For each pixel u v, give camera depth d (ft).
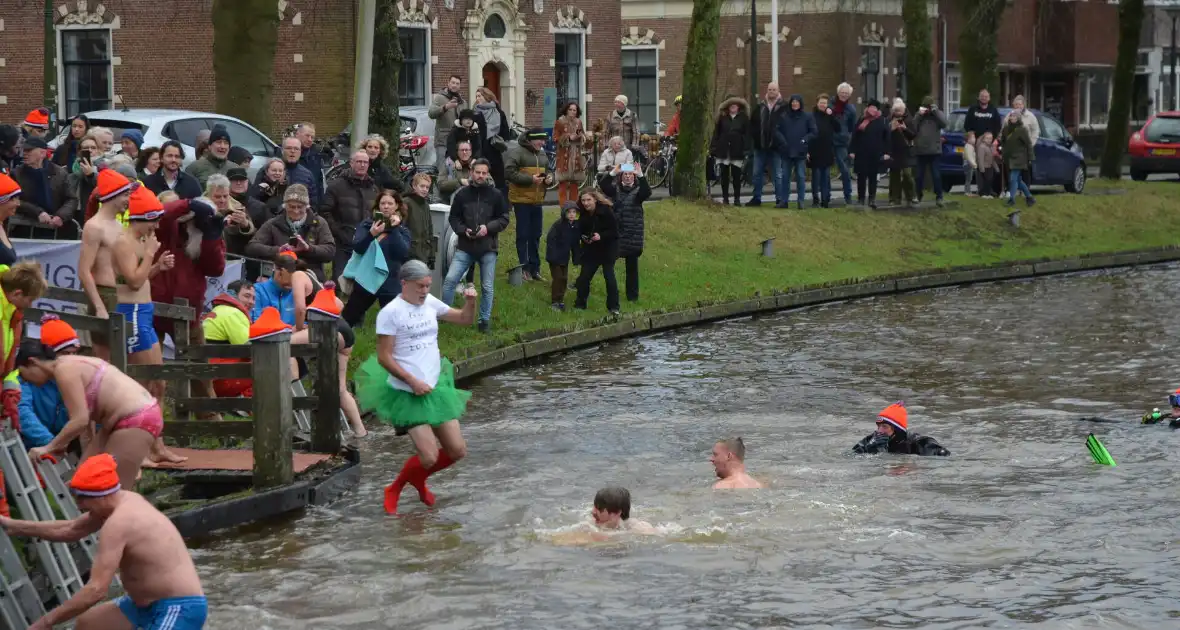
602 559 38.37
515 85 146.30
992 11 152.15
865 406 60.90
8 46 132.26
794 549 38.99
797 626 33.12
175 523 40.34
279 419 44.37
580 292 81.82
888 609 34.22
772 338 81.20
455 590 36.14
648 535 40.57
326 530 41.88
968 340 79.77
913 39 133.49
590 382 67.21
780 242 104.37
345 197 65.05
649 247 96.78
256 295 54.34
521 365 72.23
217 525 41.73
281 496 43.62
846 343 79.05
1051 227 123.44
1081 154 139.13
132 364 44.88
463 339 70.90
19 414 36.50
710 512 42.83
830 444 52.95
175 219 48.52
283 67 129.39
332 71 129.39
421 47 137.59
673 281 91.86
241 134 85.66
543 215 95.66
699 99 109.09
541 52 149.59
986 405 60.90
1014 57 212.23
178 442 49.88
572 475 48.34
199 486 45.19
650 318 83.46
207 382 50.83
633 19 187.62
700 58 108.88
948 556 38.32
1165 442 52.70
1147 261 120.78
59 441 35.37
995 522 41.52
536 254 83.66
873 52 191.42
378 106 82.69
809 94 186.29
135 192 44.52
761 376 68.64
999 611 34.01
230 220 54.75
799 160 110.83
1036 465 48.93
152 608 29.12
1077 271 115.75
